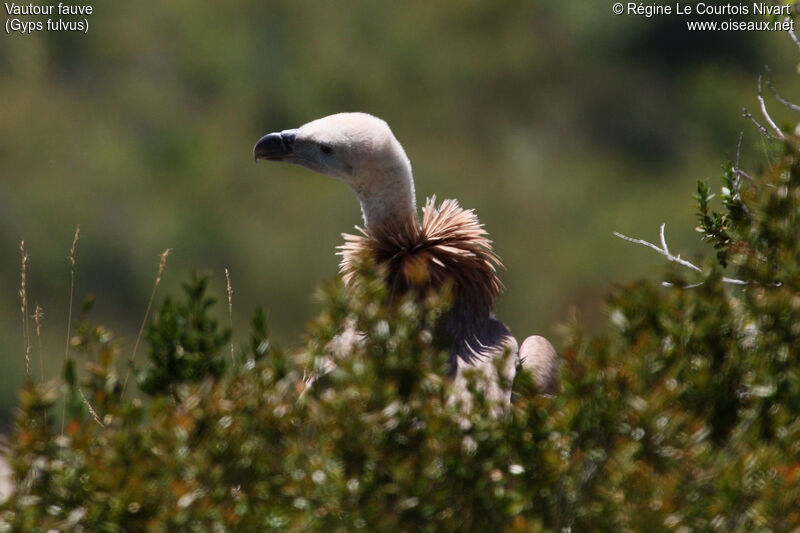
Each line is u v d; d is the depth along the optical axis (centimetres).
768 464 590
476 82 4175
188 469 646
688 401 666
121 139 3791
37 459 676
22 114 3691
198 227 3428
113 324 3166
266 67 4134
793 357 661
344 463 636
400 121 4103
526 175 3969
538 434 642
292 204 3631
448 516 626
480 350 942
